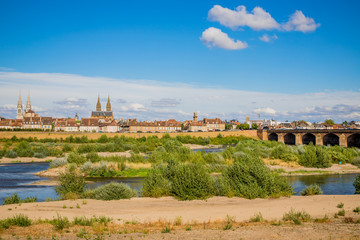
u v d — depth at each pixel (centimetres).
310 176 6644
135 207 3669
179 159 7862
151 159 7819
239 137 18362
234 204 3819
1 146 11675
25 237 2392
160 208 3612
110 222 2919
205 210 3488
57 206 3706
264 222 2856
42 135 14500
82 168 6819
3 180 6178
